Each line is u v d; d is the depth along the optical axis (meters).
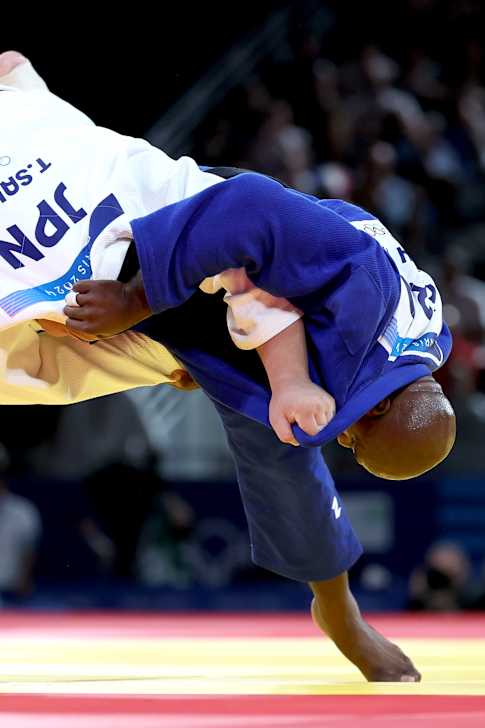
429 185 31.30
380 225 6.75
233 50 33.00
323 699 6.06
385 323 6.22
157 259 6.16
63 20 31.45
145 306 6.36
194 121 30.50
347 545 7.71
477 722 5.10
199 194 6.20
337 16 35.75
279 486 7.40
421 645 11.66
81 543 21.00
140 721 5.26
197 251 6.12
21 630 14.00
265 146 29.66
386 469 6.42
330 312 6.17
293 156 29.36
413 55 34.31
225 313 6.78
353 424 6.40
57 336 7.09
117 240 6.45
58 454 24.84
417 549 21.53
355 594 20.44
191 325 6.88
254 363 6.78
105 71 31.69
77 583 20.84
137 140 7.03
